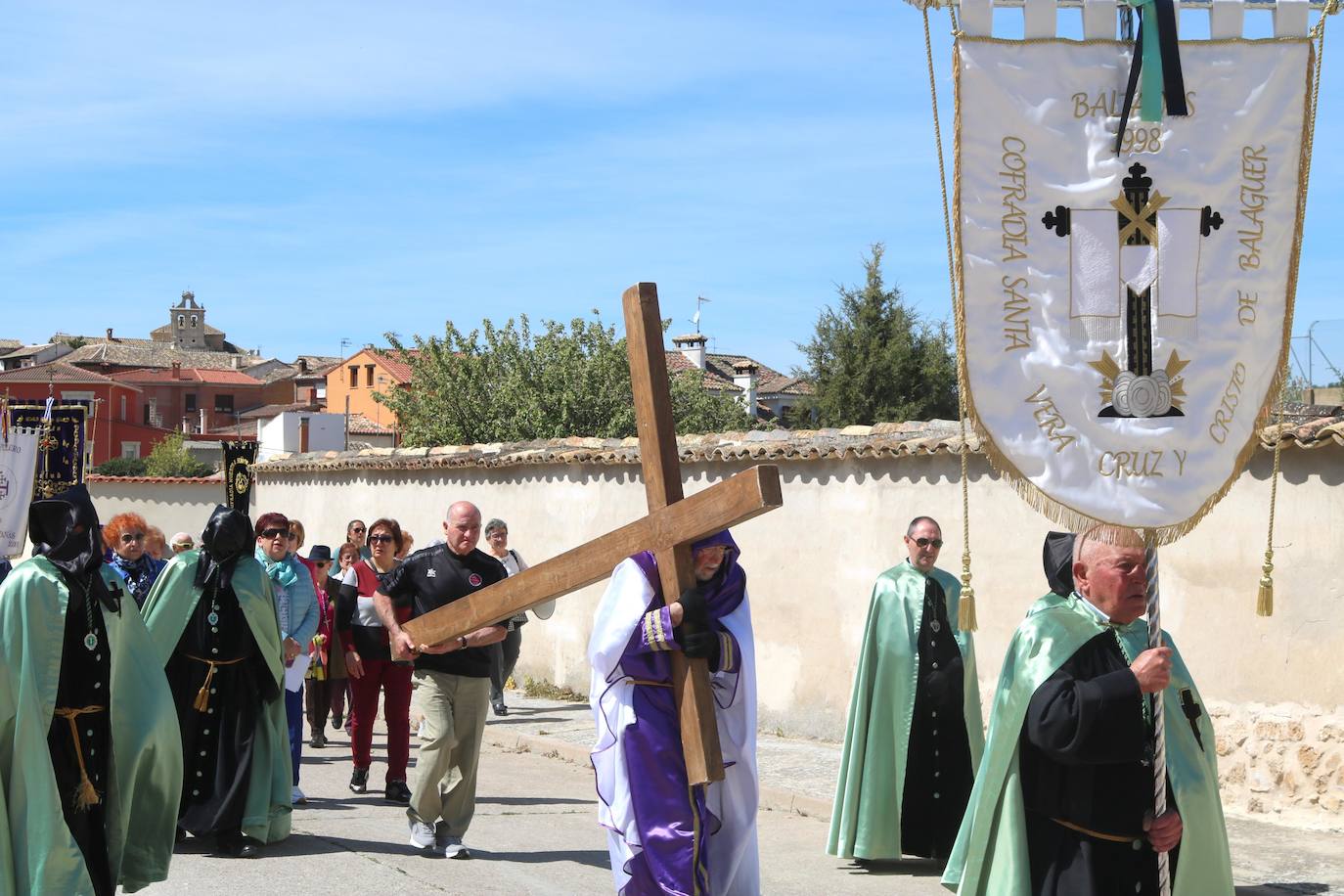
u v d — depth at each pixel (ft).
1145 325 14.23
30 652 18.48
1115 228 14.20
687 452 41.65
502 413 103.76
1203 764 14.74
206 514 91.71
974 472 34.32
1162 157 14.26
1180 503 14.21
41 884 18.04
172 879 22.65
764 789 31.42
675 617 16.03
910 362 160.25
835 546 37.93
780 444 38.93
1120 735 13.62
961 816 24.98
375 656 30.53
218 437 217.97
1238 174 14.38
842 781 25.26
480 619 18.53
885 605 25.49
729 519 15.28
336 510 62.54
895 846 24.82
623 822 16.66
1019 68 14.12
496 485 52.08
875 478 36.94
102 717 19.77
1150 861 14.16
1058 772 14.16
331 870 23.44
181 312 393.70
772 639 39.65
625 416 101.04
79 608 19.51
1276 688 27.63
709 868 17.42
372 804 29.84
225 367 313.32
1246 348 14.40
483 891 22.20
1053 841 14.23
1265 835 26.32
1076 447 14.19
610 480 46.96
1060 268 14.20
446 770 24.62
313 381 257.96
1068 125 14.19
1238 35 14.39
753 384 177.17
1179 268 14.30
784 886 23.80
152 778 20.49
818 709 38.27
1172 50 14.19
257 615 24.68
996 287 14.14
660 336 16.24
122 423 228.63
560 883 22.88
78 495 19.94
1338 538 26.81
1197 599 28.94
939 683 25.12
